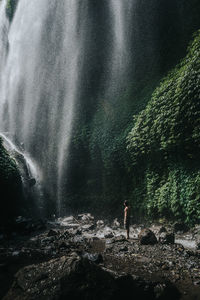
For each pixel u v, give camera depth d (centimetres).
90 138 1612
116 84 1675
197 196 861
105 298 385
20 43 2661
